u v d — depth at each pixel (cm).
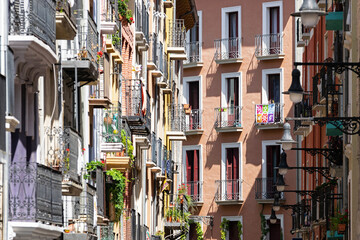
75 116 3534
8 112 2662
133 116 4869
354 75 4119
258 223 7800
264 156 7844
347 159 4544
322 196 5062
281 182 4797
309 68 6662
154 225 6272
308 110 6341
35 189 2791
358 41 3938
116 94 4778
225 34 8044
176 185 7488
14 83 2895
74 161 3316
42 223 2853
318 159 5916
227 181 7944
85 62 3466
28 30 2747
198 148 8088
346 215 4375
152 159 5862
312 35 6512
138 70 5244
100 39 4228
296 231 6938
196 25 8175
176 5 7319
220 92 8031
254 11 7944
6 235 2705
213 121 8031
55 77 3300
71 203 3631
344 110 4428
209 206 8000
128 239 5203
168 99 6894
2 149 2644
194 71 8156
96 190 4022
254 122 7881
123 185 4669
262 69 7881
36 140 3070
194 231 8025
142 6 5525
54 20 2998
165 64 6406
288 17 7806
